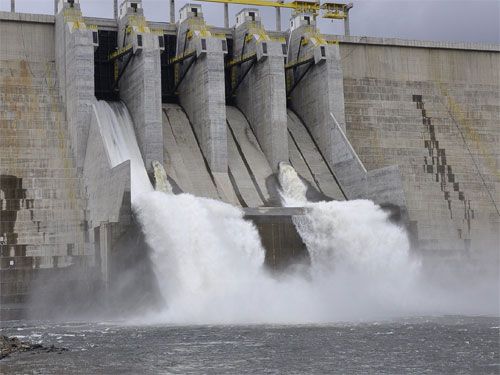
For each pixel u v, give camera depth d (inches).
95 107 2689.5
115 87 3056.1
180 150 2908.5
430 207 3115.2
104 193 2438.5
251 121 3127.5
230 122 3132.4
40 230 2503.7
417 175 3179.1
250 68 3110.2
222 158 2851.9
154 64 2773.1
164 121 3024.1
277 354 1473.9
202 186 2773.1
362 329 1846.7
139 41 2783.0
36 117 2765.7
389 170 2696.9
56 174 2623.0
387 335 1729.8
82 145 2657.5
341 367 1338.6
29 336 1815.9
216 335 1760.6
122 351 1533.0
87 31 2709.2
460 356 1439.5
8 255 2427.4
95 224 2495.1
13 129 2709.2
